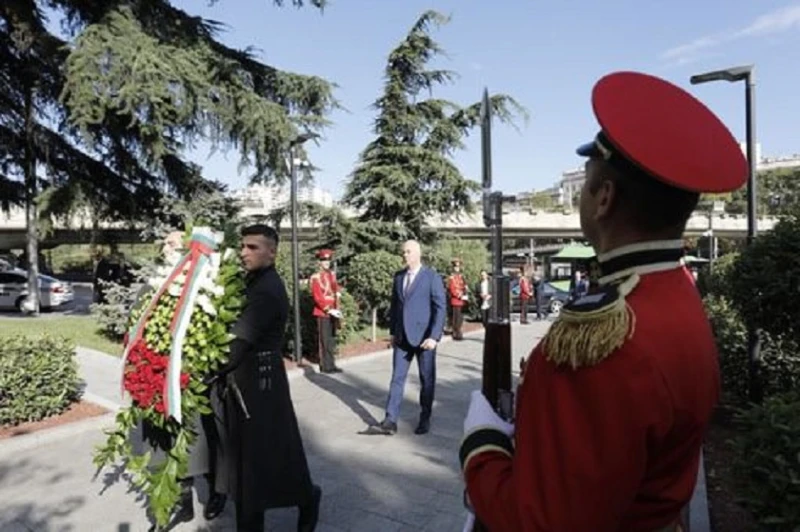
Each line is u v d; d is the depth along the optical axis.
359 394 8.34
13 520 4.25
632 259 1.22
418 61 19.88
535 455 1.13
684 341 1.13
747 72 6.96
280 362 3.71
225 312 3.44
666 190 1.18
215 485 3.88
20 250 52.53
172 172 17.16
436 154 20.03
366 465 5.38
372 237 18.98
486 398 1.58
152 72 13.45
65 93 13.86
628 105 1.22
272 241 3.74
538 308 22.31
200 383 3.51
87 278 48.06
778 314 5.53
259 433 3.56
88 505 4.50
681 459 1.17
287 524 4.14
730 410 6.31
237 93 15.98
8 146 19.14
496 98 20.31
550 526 1.07
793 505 2.77
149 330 3.59
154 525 4.15
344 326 12.77
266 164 16.75
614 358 1.07
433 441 6.07
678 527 1.21
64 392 6.76
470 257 20.14
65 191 17.09
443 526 4.15
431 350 6.29
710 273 11.53
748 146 6.92
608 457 1.04
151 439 3.85
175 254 3.79
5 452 5.63
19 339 6.72
